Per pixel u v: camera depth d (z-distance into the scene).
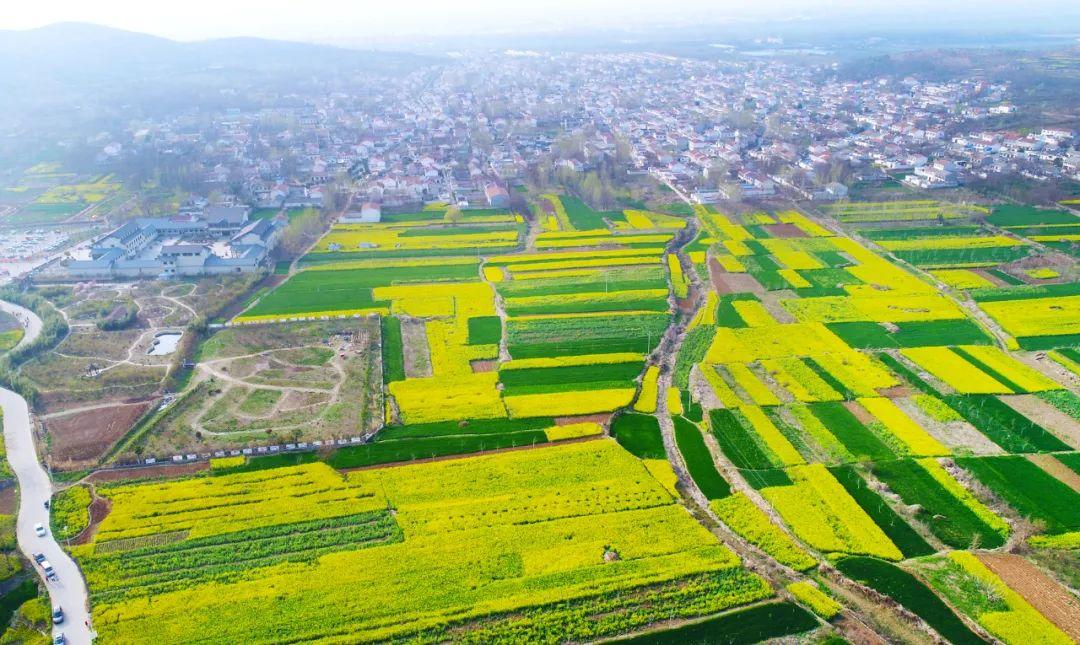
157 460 130.50
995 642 92.38
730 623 95.69
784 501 119.00
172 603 98.94
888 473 126.06
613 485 123.31
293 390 154.62
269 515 116.12
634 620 96.12
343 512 116.81
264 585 102.06
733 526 114.00
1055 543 109.62
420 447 134.38
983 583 101.31
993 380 156.25
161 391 154.12
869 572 104.38
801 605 98.56
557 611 97.81
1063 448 132.88
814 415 143.62
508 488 122.69
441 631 94.94
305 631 94.75
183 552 108.31
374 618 96.88
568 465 128.62
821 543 109.69
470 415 144.62
